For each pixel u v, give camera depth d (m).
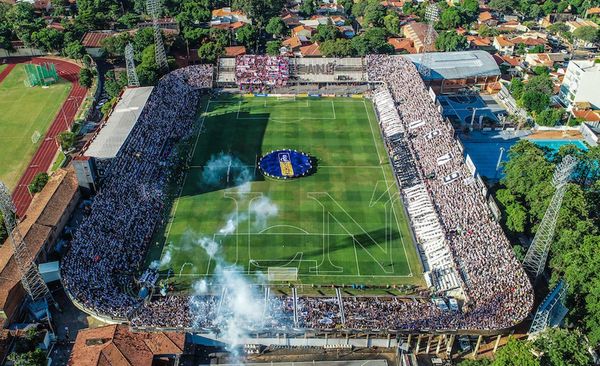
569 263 89.50
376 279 97.06
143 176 119.62
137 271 96.94
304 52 196.62
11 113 155.50
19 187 122.50
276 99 164.62
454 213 107.38
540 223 98.06
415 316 84.62
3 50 195.25
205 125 148.88
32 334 80.69
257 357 83.00
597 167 119.25
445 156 124.19
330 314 85.19
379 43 190.25
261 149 137.88
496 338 87.06
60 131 146.38
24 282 85.31
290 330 81.75
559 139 149.62
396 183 124.31
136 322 81.88
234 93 167.00
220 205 115.75
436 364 82.62
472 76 173.88
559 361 72.69
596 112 158.75
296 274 97.38
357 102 163.75
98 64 192.12
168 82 160.75
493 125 155.12
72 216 110.19
